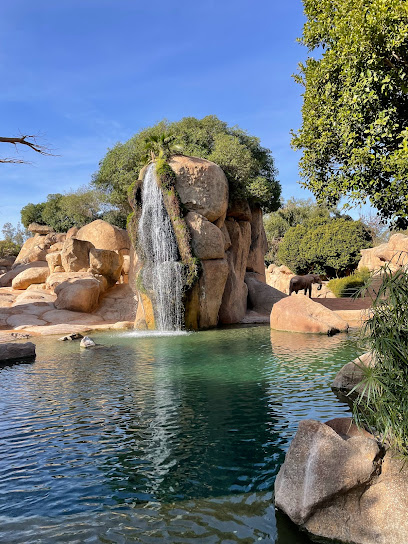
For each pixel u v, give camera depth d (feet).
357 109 35.27
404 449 13.41
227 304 81.56
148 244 77.15
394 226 39.37
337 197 41.73
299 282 98.17
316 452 14.08
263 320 83.71
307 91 43.27
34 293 92.53
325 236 155.12
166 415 24.39
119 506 14.55
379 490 12.91
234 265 89.71
